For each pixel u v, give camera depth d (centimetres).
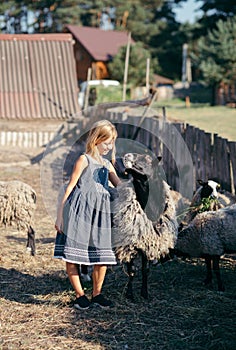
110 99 2855
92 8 5856
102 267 557
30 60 2322
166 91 4016
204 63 3272
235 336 494
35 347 473
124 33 4566
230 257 743
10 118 2047
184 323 528
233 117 2255
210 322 528
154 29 5772
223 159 982
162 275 670
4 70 2269
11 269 698
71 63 2331
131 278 588
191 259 730
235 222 599
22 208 752
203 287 628
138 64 3594
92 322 530
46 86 2217
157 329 514
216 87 3297
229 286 632
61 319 537
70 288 628
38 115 2064
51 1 5531
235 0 4103
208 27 4231
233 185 948
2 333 503
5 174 1448
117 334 503
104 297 583
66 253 535
